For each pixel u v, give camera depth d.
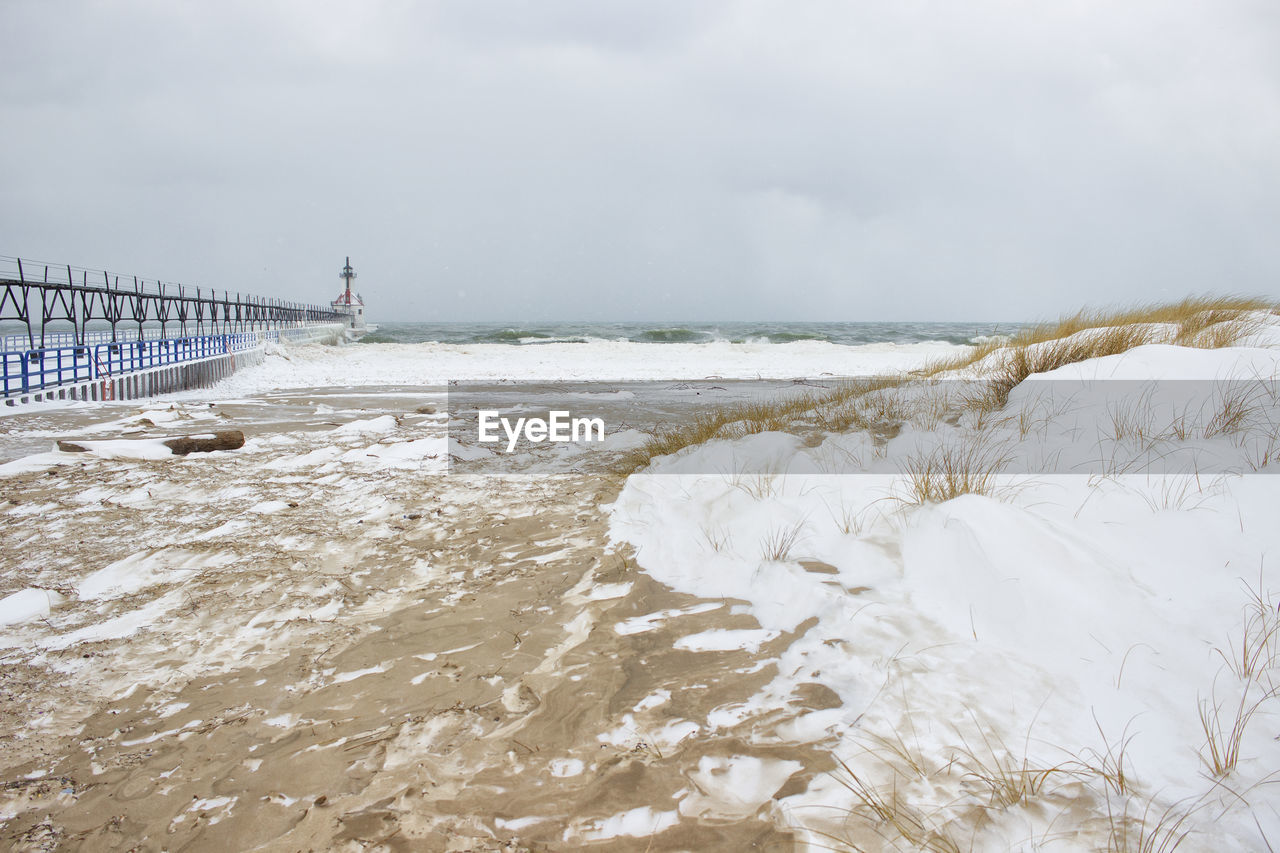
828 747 2.49
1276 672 2.48
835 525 4.66
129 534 6.15
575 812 2.32
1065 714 2.50
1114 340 7.58
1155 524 3.63
